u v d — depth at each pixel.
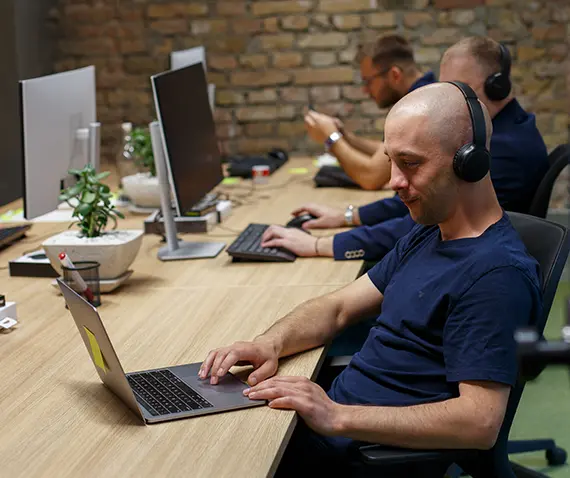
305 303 1.99
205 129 2.89
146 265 2.57
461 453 1.59
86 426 1.53
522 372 0.74
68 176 2.97
